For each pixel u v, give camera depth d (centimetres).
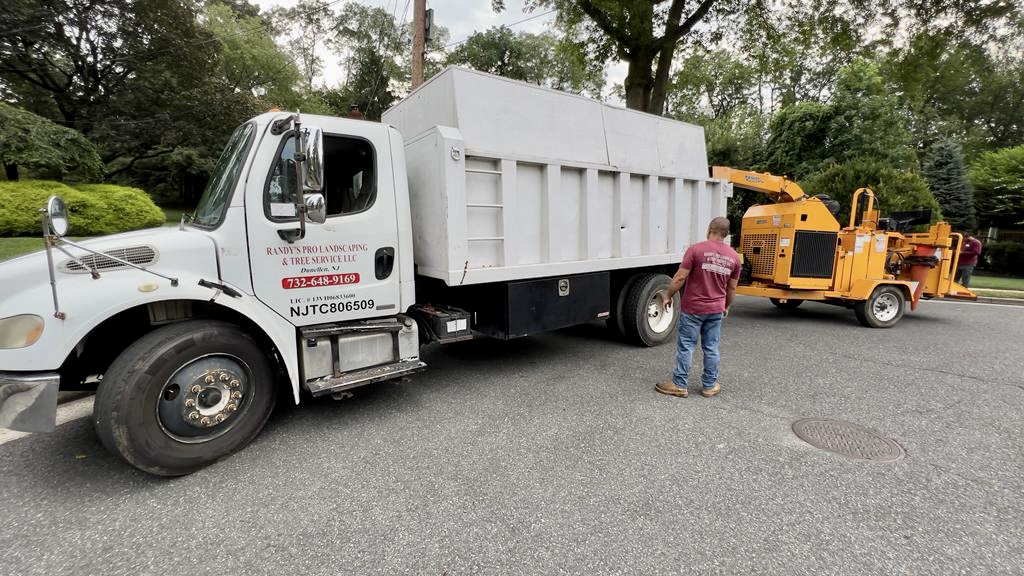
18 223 1150
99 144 2136
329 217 349
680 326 435
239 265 315
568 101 486
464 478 291
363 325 370
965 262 1027
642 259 579
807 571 210
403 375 380
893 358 565
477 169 421
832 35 1359
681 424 371
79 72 2159
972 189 1789
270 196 324
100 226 1286
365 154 373
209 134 2422
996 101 3294
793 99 2908
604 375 498
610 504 262
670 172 598
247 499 271
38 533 241
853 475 293
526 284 468
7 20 1855
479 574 209
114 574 211
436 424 373
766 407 407
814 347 622
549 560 218
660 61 1414
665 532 238
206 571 213
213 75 2538
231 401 314
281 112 335
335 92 4006
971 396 434
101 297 271
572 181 500
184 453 293
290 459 318
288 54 4097
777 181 750
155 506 265
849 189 1233
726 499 267
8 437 355
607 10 1266
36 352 261
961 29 1289
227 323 313
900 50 1370
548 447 332
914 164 1808
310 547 229
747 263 835
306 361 346
